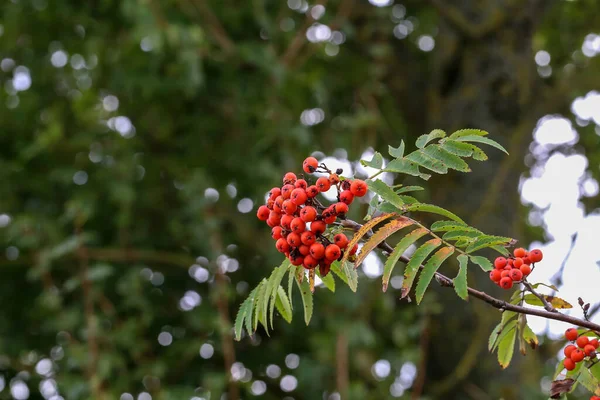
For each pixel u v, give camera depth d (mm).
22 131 7172
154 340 6719
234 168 6969
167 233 6891
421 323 6070
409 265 2182
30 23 7223
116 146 6910
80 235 5988
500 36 7250
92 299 6020
